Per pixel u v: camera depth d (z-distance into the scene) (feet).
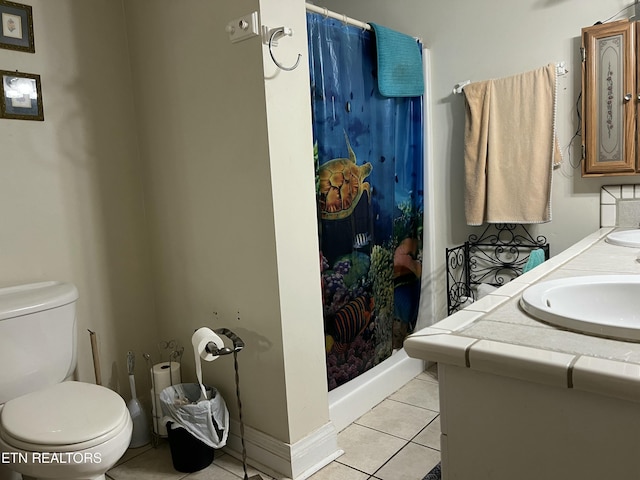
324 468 6.30
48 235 6.73
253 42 5.65
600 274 4.73
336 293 7.38
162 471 6.44
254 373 6.39
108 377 7.40
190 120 6.64
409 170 8.91
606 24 7.02
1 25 6.20
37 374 5.78
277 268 5.87
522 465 2.83
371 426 7.29
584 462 2.60
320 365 6.51
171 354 7.68
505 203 8.14
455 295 9.23
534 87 7.73
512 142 7.98
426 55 8.93
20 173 6.44
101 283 7.30
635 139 7.05
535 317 3.46
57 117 6.77
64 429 4.67
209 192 6.57
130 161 7.59
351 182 7.53
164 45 6.82
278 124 5.80
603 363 2.51
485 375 2.89
